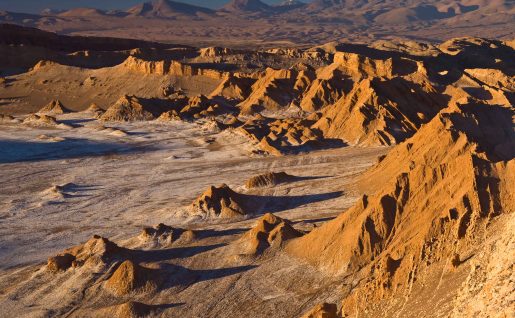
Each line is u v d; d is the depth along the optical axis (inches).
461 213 1768.0
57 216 3346.5
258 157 4576.8
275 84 6574.8
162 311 2082.9
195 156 4744.1
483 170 1872.5
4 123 6245.1
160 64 7672.2
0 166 4539.9
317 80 6441.9
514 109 3737.7
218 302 2097.7
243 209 3144.7
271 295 2079.2
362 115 4867.1
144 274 2278.5
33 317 2142.0
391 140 4650.6
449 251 1529.3
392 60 6609.3
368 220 2185.0
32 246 2864.2
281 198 3341.5
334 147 4717.0
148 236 2672.2
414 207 2185.0
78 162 4650.6
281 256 2319.1
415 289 1446.9
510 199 1768.0
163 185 3917.3
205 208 3142.2
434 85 5876.0
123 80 7760.8
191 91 7352.4
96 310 2128.4
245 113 6151.6
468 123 3368.6
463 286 1223.5
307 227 2696.9
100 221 3213.6
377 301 1531.7
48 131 5821.9
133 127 5885.8
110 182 4047.7
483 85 5890.8
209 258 2416.3
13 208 3516.2
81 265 2436.0
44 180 4138.8
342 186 3398.1
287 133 4869.6
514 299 1011.9
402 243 2054.6
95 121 6210.6
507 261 1130.7
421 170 2246.6
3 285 2420.0
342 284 2022.6
